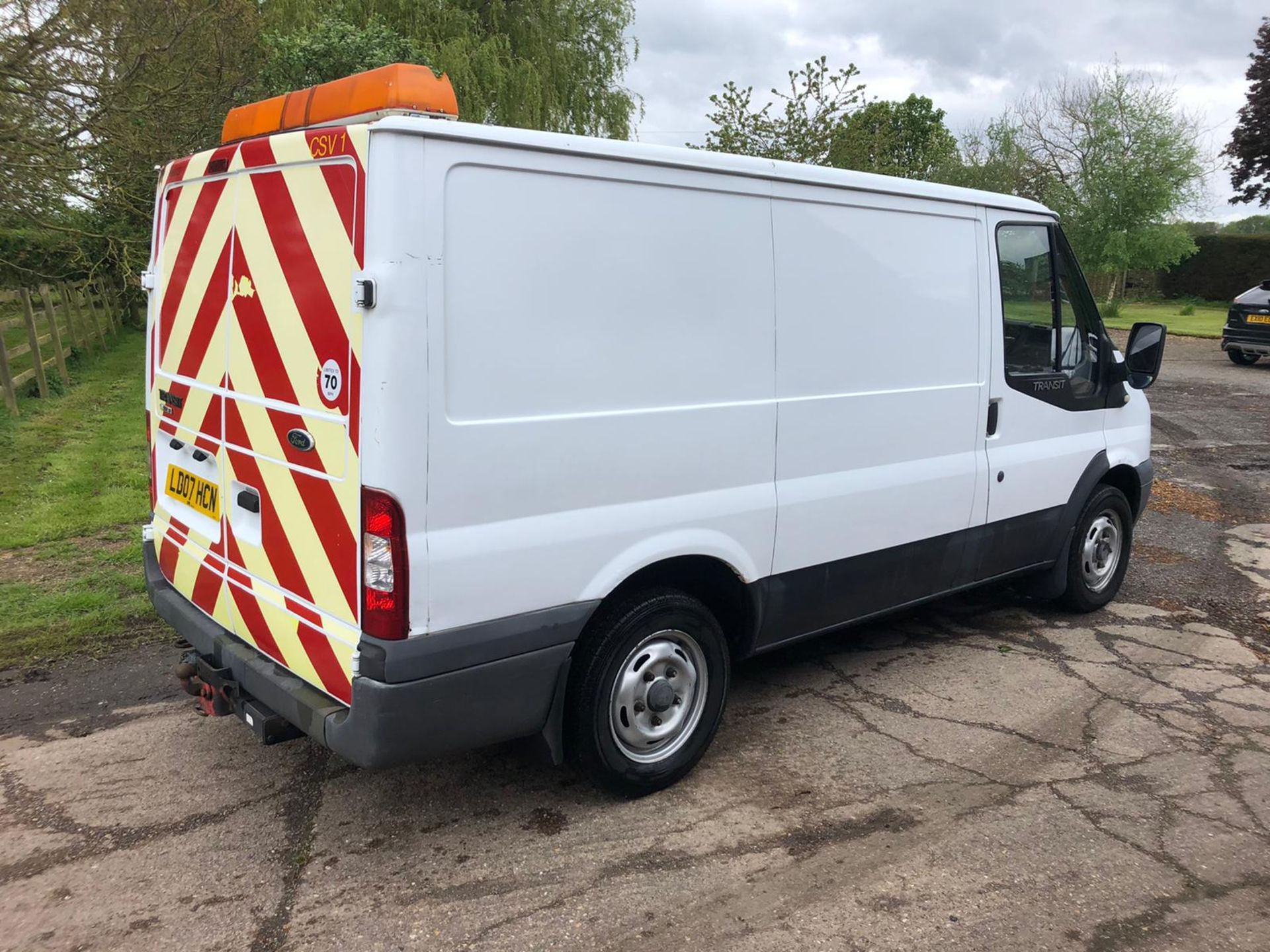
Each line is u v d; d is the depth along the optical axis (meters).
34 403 11.20
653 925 2.70
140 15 9.98
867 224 3.78
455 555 2.68
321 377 2.72
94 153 10.12
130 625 4.91
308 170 2.69
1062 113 29.00
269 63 11.92
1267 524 7.36
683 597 3.33
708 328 3.25
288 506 2.93
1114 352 5.22
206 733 3.82
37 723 3.89
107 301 17.75
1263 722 4.06
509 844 3.09
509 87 16.53
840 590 3.95
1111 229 28.14
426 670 2.68
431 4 16.30
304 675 2.94
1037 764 3.67
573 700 3.16
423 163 2.49
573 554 2.95
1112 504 5.33
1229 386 14.98
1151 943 2.65
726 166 3.21
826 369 3.69
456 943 2.61
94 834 3.11
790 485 3.63
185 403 3.53
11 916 2.70
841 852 3.07
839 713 4.11
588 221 2.87
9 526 6.52
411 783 3.48
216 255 3.21
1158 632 5.13
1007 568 4.80
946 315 4.18
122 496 7.29
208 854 3.01
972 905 2.80
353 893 2.83
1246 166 28.89
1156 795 3.44
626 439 3.04
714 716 3.54
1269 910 2.81
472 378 2.66
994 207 4.38
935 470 4.23
